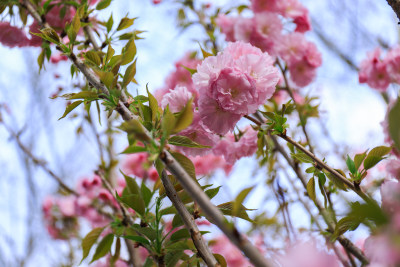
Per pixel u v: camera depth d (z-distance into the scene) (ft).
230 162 2.66
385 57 2.90
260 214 2.50
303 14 2.98
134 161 3.14
